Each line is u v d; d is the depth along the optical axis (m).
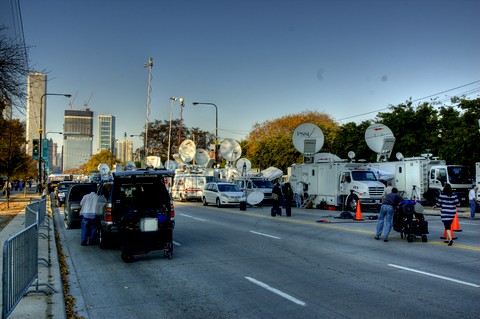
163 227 10.48
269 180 34.16
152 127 71.25
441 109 35.34
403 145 35.94
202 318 6.22
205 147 71.88
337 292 7.47
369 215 21.88
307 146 29.88
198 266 9.78
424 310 6.42
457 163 31.03
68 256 11.33
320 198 27.75
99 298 7.34
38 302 6.91
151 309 6.69
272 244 12.90
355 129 42.00
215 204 30.59
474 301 6.88
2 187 57.78
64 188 31.14
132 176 11.31
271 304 6.82
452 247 12.18
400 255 10.98
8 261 5.66
